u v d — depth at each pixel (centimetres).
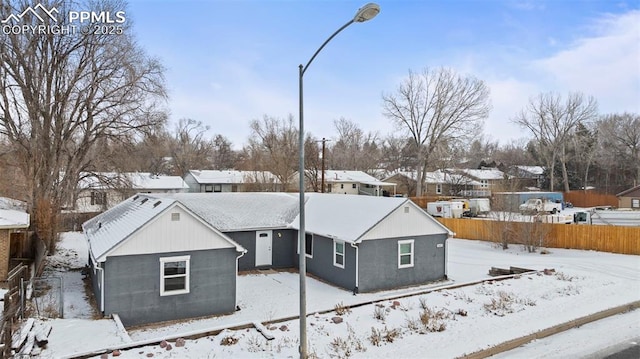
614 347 1055
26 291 1558
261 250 2286
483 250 2867
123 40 2556
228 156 9394
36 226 2386
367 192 6594
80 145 2608
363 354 964
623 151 7150
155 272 1479
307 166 5578
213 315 1554
